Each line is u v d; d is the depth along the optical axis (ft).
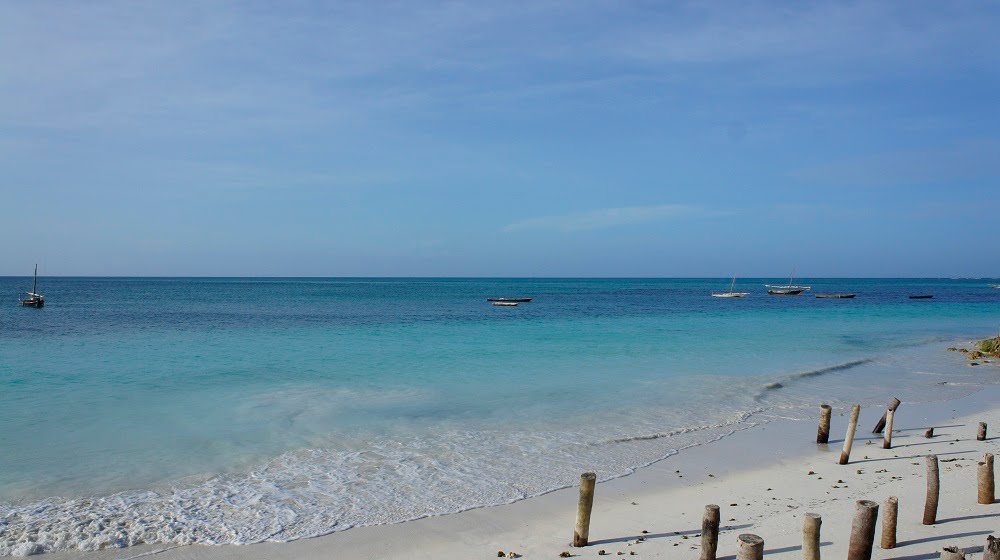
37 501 37.70
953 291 515.50
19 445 48.52
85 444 48.98
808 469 45.73
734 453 49.78
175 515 36.01
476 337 124.36
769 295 394.32
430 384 73.97
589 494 31.89
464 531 34.50
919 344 126.41
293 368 84.33
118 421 55.67
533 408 62.85
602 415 60.64
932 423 60.08
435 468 44.80
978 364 99.40
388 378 77.51
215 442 49.88
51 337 119.96
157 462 45.01
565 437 53.16
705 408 64.39
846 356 105.29
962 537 30.78
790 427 58.18
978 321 188.14
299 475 42.91
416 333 132.05
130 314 190.29
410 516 36.50
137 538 33.17
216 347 105.81
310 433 52.75
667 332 137.90
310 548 32.37
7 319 166.81
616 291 489.26
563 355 98.68
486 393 69.31
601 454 48.85
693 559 29.91
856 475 43.88
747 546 24.31
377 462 45.85
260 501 38.29
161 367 84.43
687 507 37.91
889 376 87.04
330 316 184.96
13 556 31.19
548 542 32.89
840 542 30.71
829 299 341.00
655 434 54.54
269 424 55.26
